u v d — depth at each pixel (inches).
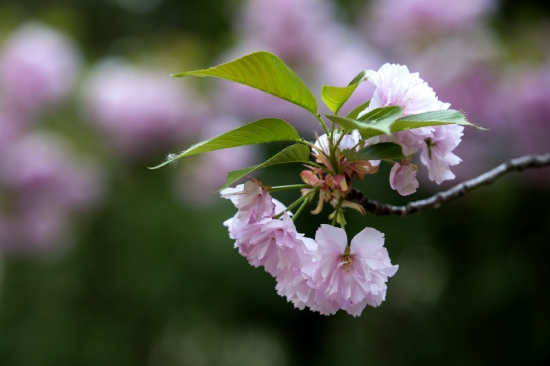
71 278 238.5
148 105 211.2
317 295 53.2
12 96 215.0
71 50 226.2
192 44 243.9
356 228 218.4
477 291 223.0
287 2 203.8
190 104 219.9
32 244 218.4
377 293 52.6
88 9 348.8
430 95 53.2
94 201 222.8
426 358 237.1
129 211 230.7
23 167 210.5
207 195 215.5
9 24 232.4
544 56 204.8
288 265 52.9
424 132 52.7
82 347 230.2
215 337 281.7
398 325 262.1
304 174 57.9
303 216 213.8
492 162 207.3
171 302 229.3
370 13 221.5
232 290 229.8
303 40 206.2
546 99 191.2
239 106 210.1
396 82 53.0
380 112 47.1
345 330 268.2
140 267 226.1
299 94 53.2
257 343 299.1
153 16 351.9
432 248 248.1
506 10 246.1
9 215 213.8
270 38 208.1
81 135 232.5
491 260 227.1
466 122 45.5
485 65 189.9
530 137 202.4
